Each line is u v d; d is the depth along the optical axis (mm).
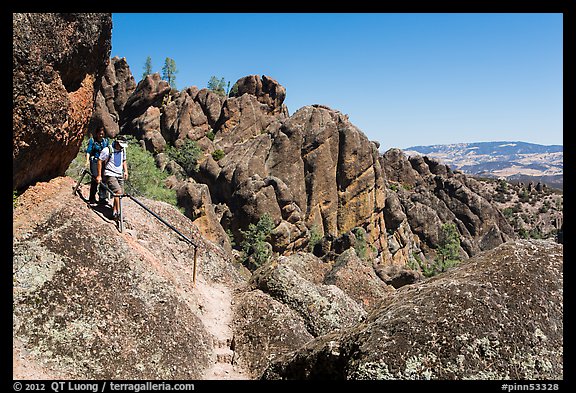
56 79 11227
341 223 88000
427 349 6797
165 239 15594
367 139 90562
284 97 110062
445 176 112875
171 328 10852
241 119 96438
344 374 7250
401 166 111875
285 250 77375
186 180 81500
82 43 11898
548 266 8016
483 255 8797
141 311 10586
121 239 11852
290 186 85625
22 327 9031
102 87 85500
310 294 14125
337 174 88938
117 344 9727
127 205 16188
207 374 10719
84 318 9695
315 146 87250
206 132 92062
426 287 7938
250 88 107562
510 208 132375
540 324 7117
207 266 16219
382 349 6887
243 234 75062
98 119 76375
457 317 7086
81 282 10172
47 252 10234
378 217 92062
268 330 12570
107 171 12500
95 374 9078
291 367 8672
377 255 87562
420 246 98125
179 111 89250
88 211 12141
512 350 6793
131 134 86688
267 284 14492
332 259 63656
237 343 12195
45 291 9641
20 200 11078
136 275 11148
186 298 12430
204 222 68250
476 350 6773
